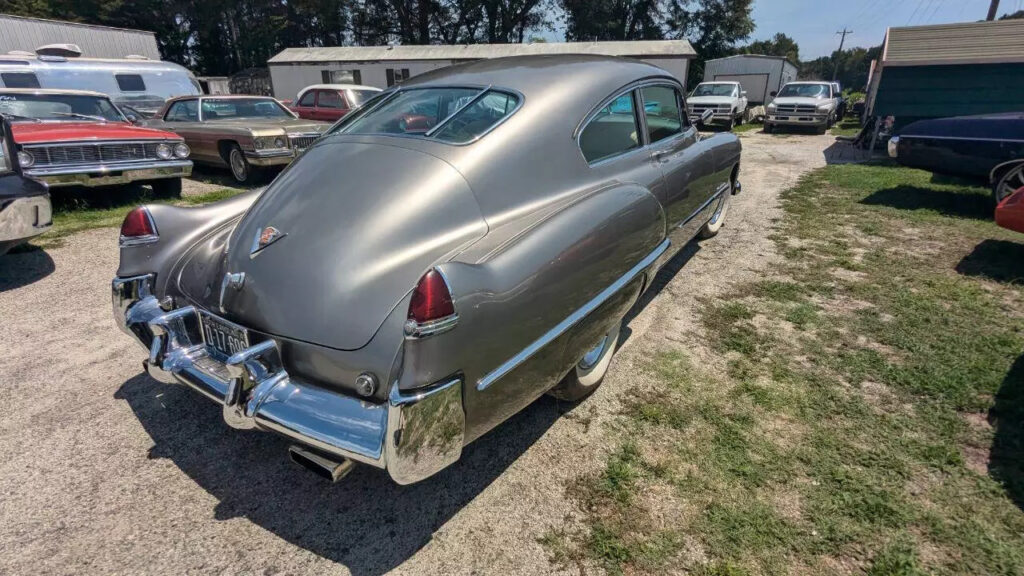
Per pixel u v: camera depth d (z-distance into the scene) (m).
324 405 1.80
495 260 1.80
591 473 2.26
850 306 3.76
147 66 12.16
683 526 1.98
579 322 2.15
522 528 2.00
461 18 40.50
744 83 25.28
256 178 8.67
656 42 22.88
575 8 39.97
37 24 15.82
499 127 2.33
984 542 1.88
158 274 2.52
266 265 1.99
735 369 3.01
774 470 2.24
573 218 2.13
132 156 6.50
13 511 2.05
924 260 4.58
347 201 2.06
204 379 2.09
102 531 1.97
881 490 2.12
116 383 2.92
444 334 1.59
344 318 1.81
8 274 4.48
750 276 4.32
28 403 2.72
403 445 1.60
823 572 1.79
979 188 7.07
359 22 41.19
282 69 24.83
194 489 2.18
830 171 8.79
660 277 4.33
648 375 2.96
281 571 1.83
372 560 1.87
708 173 3.94
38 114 6.86
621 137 2.92
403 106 2.65
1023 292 3.88
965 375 2.85
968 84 9.24
